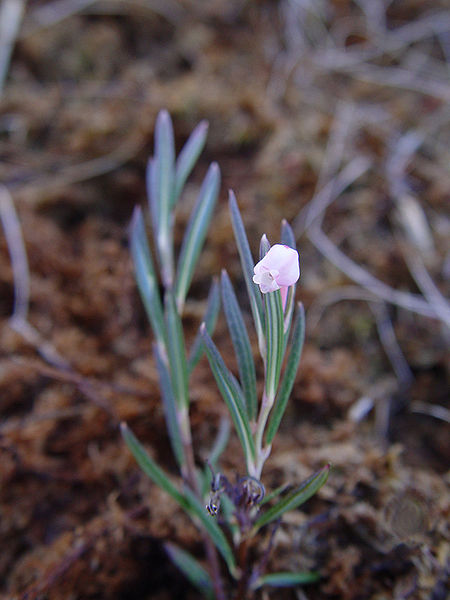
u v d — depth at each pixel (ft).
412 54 0.55
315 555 0.29
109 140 0.46
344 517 0.30
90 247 0.42
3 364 0.36
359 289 0.42
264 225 0.43
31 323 0.39
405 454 0.36
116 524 0.31
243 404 0.21
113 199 0.44
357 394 0.38
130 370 0.37
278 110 0.49
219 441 0.29
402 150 0.48
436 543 0.30
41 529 0.32
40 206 0.43
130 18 0.52
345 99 0.52
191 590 0.31
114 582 0.30
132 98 0.48
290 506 0.22
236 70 0.51
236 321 0.22
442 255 0.43
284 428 0.36
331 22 0.57
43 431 0.34
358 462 0.33
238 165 0.45
